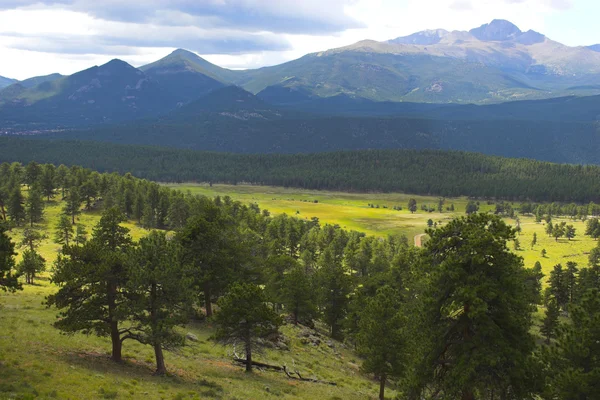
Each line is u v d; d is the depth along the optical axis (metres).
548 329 84.19
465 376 24.31
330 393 41.94
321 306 79.38
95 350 37.97
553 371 30.17
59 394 25.16
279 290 76.56
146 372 35.12
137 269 33.97
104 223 42.12
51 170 173.25
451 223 28.30
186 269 39.69
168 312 35.81
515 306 25.73
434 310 27.06
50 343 36.38
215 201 176.75
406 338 44.06
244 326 42.88
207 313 58.44
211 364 44.00
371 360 44.69
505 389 25.03
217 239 57.72
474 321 25.48
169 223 151.38
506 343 24.97
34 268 75.19
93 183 158.12
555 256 177.88
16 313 45.38
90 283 34.97
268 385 39.78
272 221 155.75
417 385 27.44
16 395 23.48
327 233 164.38
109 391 27.48
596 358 29.77
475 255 25.36
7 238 34.72
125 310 33.66
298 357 54.59
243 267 62.41
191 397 30.70
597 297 33.16
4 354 30.39
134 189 166.50
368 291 74.38
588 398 27.66
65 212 140.00
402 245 149.25
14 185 155.12
